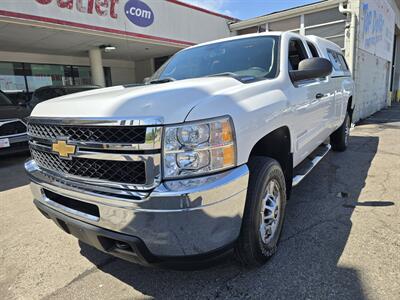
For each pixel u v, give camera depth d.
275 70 2.93
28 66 13.11
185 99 1.91
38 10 8.49
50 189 2.24
